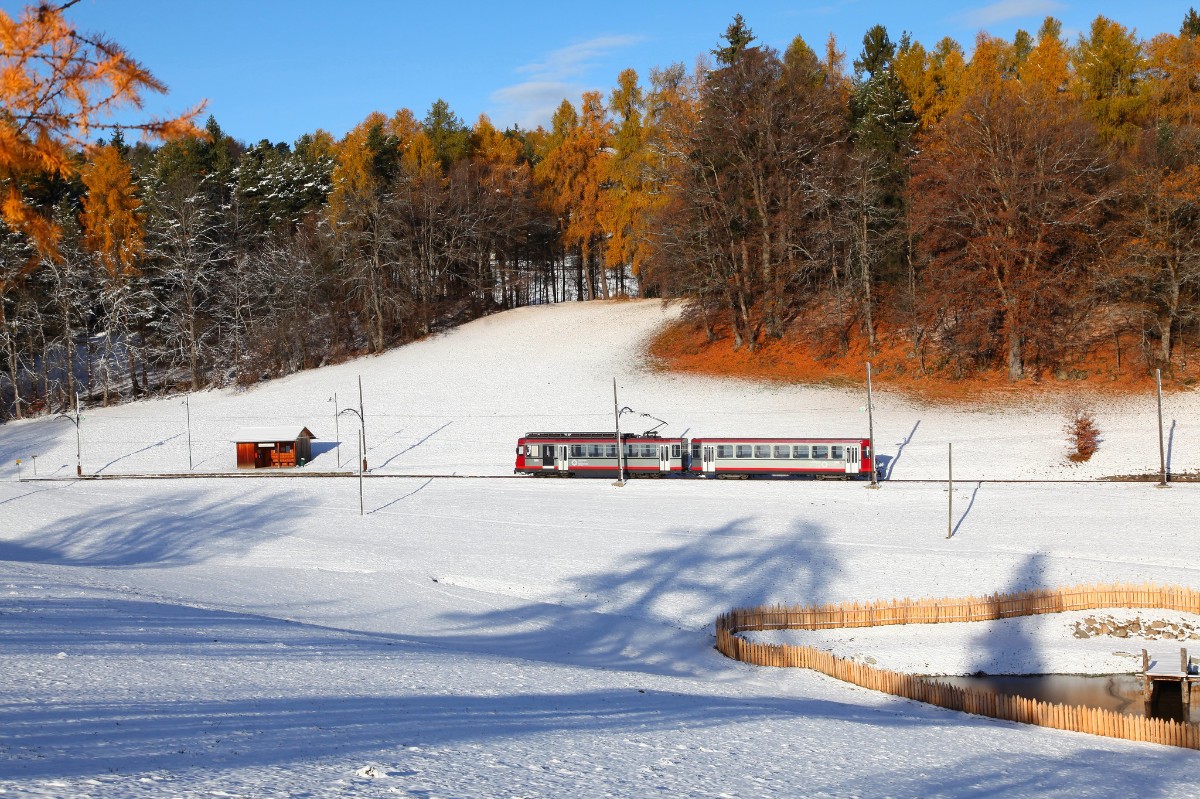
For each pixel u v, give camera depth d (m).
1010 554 48.47
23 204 12.76
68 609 30.77
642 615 41.38
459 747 16.11
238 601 39.22
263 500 66.94
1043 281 84.62
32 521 60.75
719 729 20.36
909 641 38.12
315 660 25.98
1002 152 87.19
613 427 85.50
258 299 118.94
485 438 85.62
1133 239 85.56
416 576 46.94
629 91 124.00
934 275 88.00
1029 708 27.34
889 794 15.44
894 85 97.94
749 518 58.09
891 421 81.62
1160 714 30.73
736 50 104.69
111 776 12.09
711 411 86.94
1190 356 84.56
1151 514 54.88
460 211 124.44
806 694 30.70
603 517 59.56
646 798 13.62
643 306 120.06
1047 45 107.94
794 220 98.94
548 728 18.94
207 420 96.06
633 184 118.38
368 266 115.31
